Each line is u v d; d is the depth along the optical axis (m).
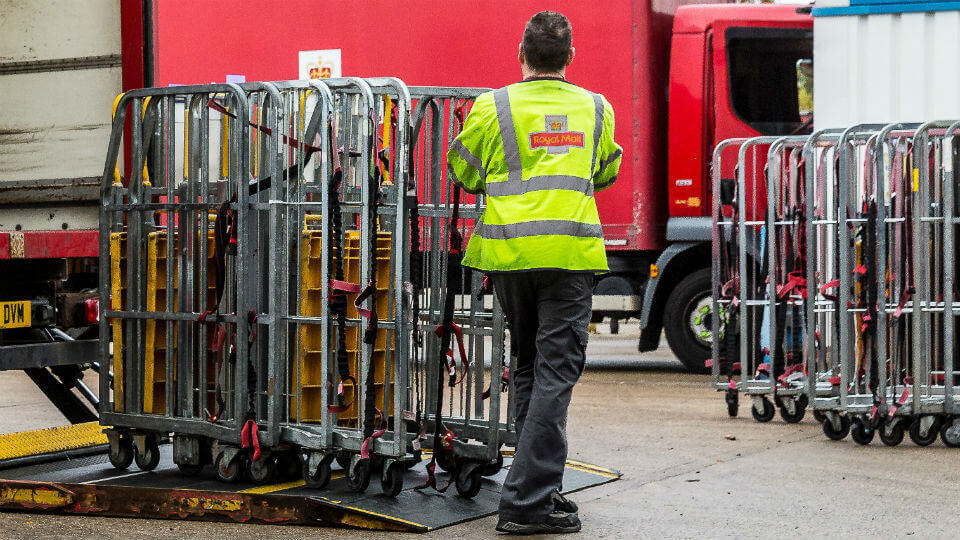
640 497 6.38
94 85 7.73
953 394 8.04
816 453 7.76
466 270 6.79
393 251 6.07
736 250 10.62
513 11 13.12
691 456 7.63
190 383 6.60
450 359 6.62
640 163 12.66
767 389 9.13
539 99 5.57
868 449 7.93
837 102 11.39
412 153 5.94
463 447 6.18
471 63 13.29
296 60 13.92
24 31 7.87
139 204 6.67
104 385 6.89
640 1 12.65
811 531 5.62
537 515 5.49
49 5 7.79
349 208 6.04
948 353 8.01
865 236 8.48
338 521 5.70
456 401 10.05
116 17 7.66
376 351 6.51
